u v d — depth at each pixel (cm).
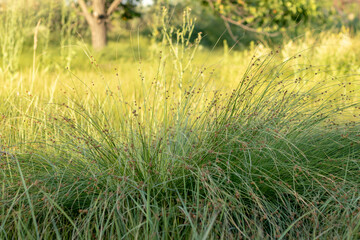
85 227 247
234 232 255
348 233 224
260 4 991
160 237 235
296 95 327
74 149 296
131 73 605
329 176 298
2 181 270
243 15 1063
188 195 282
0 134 336
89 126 341
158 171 279
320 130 326
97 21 1155
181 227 251
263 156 296
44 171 290
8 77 615
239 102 313
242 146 290
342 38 789
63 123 328
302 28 939
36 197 257
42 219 260
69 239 247
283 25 973
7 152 277
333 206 267
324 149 315
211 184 259
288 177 296
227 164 279
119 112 330
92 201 266
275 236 241
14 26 714
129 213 238
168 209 257
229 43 1104
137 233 220
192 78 369
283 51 659
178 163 287
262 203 279
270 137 311
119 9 1181
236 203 267
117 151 288
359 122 338
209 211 252
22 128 348
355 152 314
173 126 309
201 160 288
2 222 237
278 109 311
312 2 945
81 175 277
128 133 313
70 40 812
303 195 278
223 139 291
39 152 305
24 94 420
